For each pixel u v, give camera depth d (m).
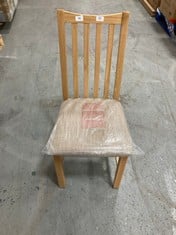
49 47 2.67
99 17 1.10
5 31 2.92
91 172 1.55
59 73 2.32
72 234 1.28
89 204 1.39
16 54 2.55
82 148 1.13
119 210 1.37
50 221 1.32
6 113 1.93
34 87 2.17
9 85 2.18
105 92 1.41
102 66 2.37
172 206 1.38
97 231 1.29
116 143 1.15
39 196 1.43
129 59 2.51
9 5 2.85
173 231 1.29
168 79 2.27
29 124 1.84
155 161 1.61
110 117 1.25
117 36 2.78
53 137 1.17
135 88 2.17
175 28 2.78
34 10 3.40
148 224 1.31
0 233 1.28
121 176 1.36
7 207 1.38
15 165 1.59
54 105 2.00
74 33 1.17
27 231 1.29
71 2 3.64
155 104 2.02
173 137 1.77
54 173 1.55
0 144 1.71
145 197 1.42
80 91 2.10
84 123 1.21
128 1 3.72
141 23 3.14
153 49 2.67
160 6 2.98
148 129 1.82
